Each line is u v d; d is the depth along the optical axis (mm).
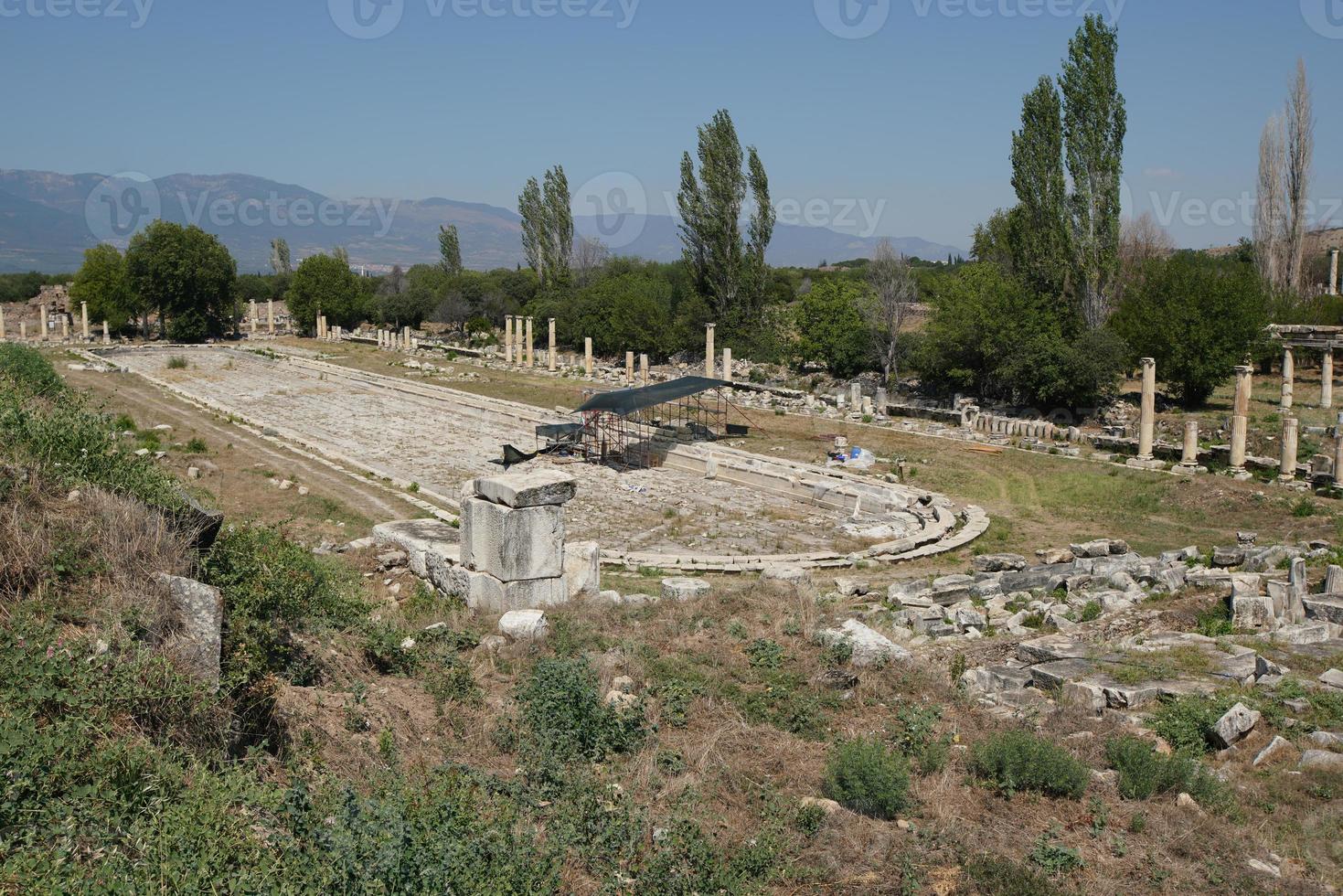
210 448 39781
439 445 44156
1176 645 16109
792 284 108500
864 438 44750
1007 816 9914
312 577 13633
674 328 74312
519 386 64438
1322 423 44781
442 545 19359
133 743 8086
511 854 7996
